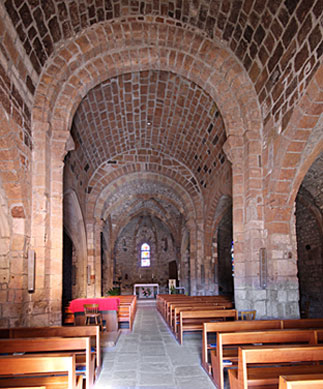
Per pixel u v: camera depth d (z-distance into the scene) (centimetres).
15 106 692
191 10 867
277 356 349
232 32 872
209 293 1599
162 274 3070
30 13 689
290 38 703
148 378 534
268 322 541
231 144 932
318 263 1328
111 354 696
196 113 1300
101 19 866
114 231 2450
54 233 824
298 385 248
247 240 877
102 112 1302
